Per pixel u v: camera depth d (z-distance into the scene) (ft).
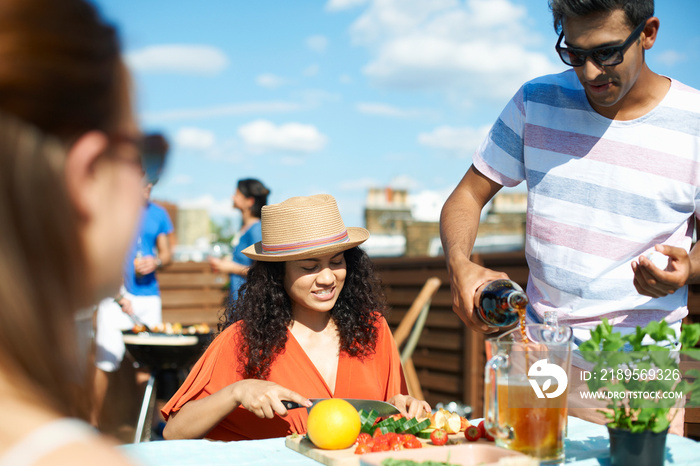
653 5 5.01
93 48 1.32
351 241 6.33
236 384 5.45
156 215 13.74
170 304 21.21
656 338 3.75
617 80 5.03
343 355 6.45
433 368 15.17
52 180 1.25
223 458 4.26
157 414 14.15
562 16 5.03
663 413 3.69
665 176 5.40
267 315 6.29
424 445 4.39
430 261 15.14
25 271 1.25
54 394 1.33
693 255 5.04
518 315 4.35
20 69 1.22
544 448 3.79
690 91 5.42
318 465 4.12
